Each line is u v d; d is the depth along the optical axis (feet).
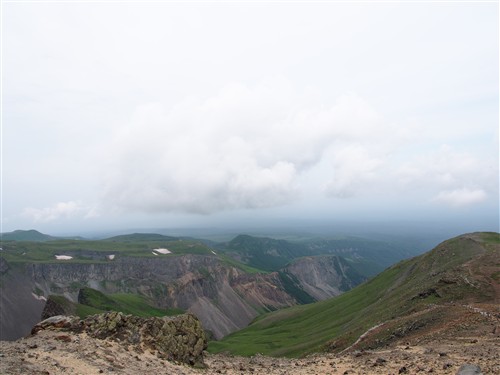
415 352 126.82
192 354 120.47
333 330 422.00
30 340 100.32
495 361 96.37
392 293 408.87
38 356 81.61
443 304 243.19
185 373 95.81
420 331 196.54
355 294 589.73
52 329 112.68
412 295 310.65
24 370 69.00
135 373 83.51
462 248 419.54
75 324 114.73
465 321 178.50
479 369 80.69
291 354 372.38
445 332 169.58
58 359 81.92
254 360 151.02
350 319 445.37
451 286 269.23
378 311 351.67
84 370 77.25
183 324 126.00
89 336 108.47
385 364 108.47
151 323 118.52
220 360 142.61
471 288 252.83
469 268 289.53
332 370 107.34
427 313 222.48
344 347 283.38
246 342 517.14
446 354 115.14
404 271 511.81
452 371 88.58
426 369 93.76
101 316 117.60
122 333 113.09
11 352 82.99
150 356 105.19
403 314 265.34
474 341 135.85
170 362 106.63
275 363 133.80
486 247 387.34
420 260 474.08
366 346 218.18
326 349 301.02
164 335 117.08
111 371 80.48
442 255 428.56
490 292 237.45
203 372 102.89
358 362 119.34
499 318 168.45
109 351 97.81
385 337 215.31
